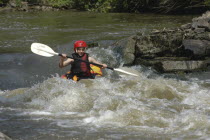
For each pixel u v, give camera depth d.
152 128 9.02
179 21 28.81
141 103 10.96
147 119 9.59
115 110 10.35
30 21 29.67
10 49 19.16
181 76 15.66
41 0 41.72
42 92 11.74
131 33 23.17
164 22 28.33
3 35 22.98
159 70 16.58
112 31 24.14
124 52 17.50
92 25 27.16
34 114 10.20
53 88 11.90
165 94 11.70
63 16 33.44
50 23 28.45
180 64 16.50
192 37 18.05
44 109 10.66
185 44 17.39
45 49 13.16
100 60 17.55
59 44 20.20
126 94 11.77
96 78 12.94
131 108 10.35
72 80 12.61
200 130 8.85
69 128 9.02
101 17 32.47
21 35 22.98
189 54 17.53
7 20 30.28
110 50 18.23
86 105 10.74
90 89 11.85
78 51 13.30
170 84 13.27
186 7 33.50
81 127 9.11
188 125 9.19
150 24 27.28
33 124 9.31
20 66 16.58
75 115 10.07
